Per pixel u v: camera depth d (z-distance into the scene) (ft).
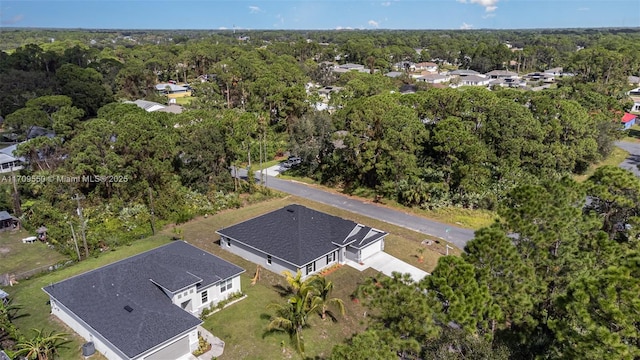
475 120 173.99
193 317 79.00
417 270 109.29
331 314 90.43
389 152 151.12
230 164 170.09
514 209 70.74
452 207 148.56
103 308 79.51
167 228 134.82
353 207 153.17
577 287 54.65
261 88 273.33
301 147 176.86
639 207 86.48
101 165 138.00
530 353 61.52
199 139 155.02
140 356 69.26
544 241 66.74
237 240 114.01
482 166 153.99
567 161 170.30
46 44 541.75
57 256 116.78
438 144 156.46
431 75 441.68
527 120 164.45
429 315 56.75
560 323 55.72
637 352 48.67
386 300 58.59
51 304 90.12
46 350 74.33
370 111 155.53
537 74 445.78
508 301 61.36
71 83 276.21
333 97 278.87
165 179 144.46
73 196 137.80
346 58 590.14
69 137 195.62
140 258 93.97
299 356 77.97
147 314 77.00
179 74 465.06
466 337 59.52
